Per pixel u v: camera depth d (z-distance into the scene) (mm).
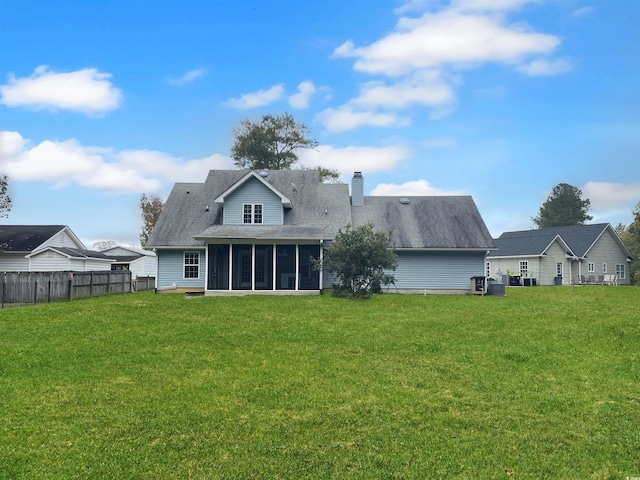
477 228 27766
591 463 6641
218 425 7660
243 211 27047
